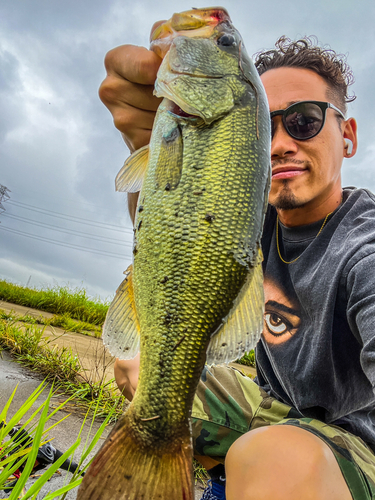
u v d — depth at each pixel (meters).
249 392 0.49
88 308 2.03
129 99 0.35
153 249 0.28
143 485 0.25
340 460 0.29
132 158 0.34
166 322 0.27
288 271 0.48
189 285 0.27
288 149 0.46
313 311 0.42
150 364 0.27
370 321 0.33
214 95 0.30
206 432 0.46
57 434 0.52
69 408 0.63
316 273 0.43
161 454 0.26
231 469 0.29
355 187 0.52
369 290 0.36
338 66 0.50
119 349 0.29
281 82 0.47
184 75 0.30
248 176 0.29
